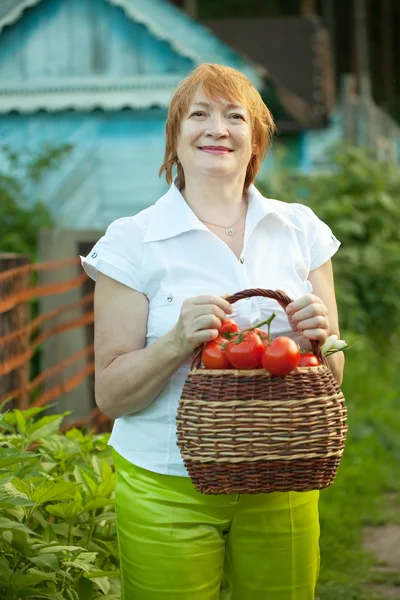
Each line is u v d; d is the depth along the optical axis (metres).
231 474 2.81
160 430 3.14
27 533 3.21
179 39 11.29
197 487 2.88
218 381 2.83
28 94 11.75
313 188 11.27
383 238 10.83
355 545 5.71
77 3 11.64
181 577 3.09
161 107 11.69
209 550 3.10
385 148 14.27
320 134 14.48
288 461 2.80
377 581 5.21
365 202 10.84
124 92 11.64
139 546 3.14
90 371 5.82
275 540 3.15
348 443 7.62
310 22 18.14
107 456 4.03
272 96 11.95
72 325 5.86
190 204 3.28
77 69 11.70
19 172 11.64
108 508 3.81
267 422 2.79
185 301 2.96
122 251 3.18
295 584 3.21
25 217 10.00
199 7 27.61
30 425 3.95
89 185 11.70
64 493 3.28
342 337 9.58
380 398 8.82
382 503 6.61
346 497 6.44
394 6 32.16
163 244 3.18
